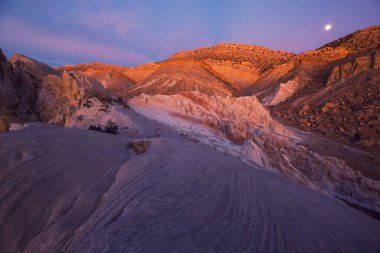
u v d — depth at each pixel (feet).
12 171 17.20
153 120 63.36
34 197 15.20
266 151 56.70
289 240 12.09
